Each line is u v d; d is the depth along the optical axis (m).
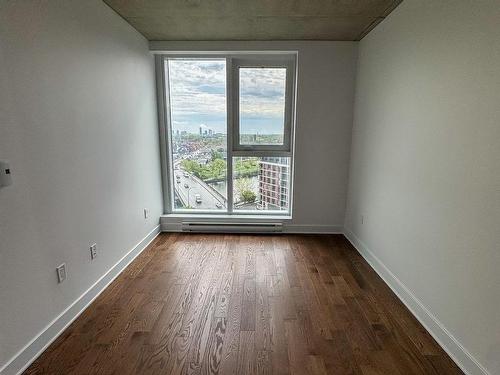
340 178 3.62
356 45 3.30
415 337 1.83
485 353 1.43
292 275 2.64
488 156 1.41
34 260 1.64
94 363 1.61
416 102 2.06
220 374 1.54
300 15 2.59
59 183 1.84
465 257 1.57
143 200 3.21
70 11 1.93
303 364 1.61
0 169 1.41
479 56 1.47
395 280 2.35
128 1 2.33
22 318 1.56
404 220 2.22
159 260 2.93
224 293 2.33
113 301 2.21
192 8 2.47
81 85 2.06
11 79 1.48
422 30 1.99
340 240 3.53
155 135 3.54
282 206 3.92
